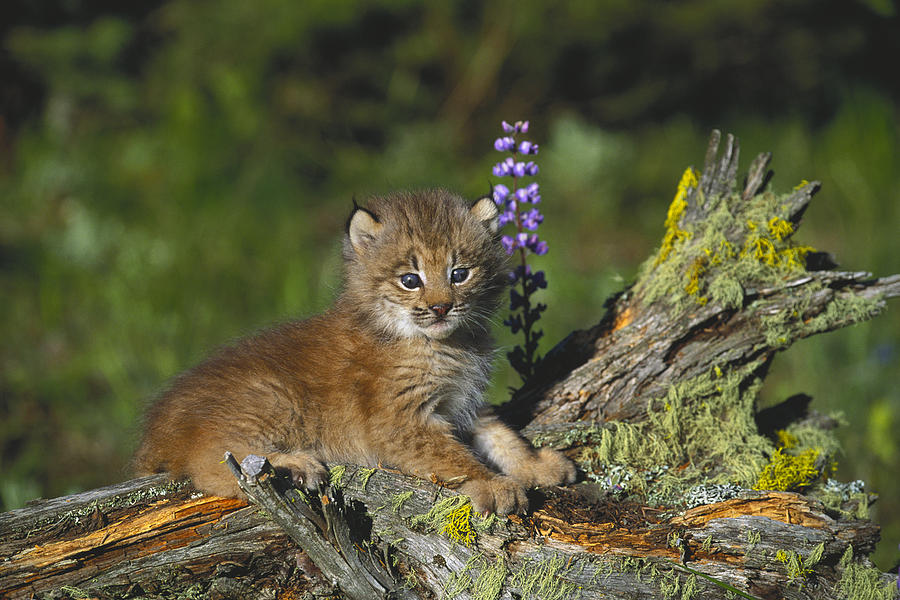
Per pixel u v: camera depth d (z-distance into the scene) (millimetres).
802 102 20938
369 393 7637
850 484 7715
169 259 14578
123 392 12000
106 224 15492
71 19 18375
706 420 7648
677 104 20484
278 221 16141
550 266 14945
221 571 6305
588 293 14852
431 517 6414
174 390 7746
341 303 8211
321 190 17703
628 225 17531
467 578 6195
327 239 16266
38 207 16531
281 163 17078
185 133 16719
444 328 7637
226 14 17953
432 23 18734
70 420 11797
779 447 8031
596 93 19969
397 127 18641
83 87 18109
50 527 6492
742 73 20578
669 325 7781
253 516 6516
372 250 7949
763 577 6219
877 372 11695
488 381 8258
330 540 6188
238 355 7812
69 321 13680
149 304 13578
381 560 6340
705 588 6117
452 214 8000
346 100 18625
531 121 19469
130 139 17719
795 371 12148
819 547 6301
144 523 6523
